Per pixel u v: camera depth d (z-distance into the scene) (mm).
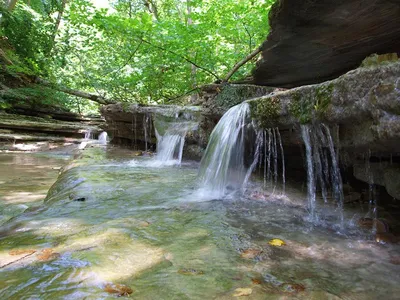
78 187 3215
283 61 3889
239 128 3201
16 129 10531
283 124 2580
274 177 3623
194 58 9312
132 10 16734
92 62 14867
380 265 1482
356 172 2662
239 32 8797
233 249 1650
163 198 2855
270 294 1182
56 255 1477
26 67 12742
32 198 3314
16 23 13289
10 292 1124
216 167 3389
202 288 1210
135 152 7398
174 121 6656
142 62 10680
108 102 12773
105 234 1802
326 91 2029
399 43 3203
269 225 2098
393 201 2568
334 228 2051
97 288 1168
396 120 1534
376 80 1651
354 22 2758
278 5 2758
